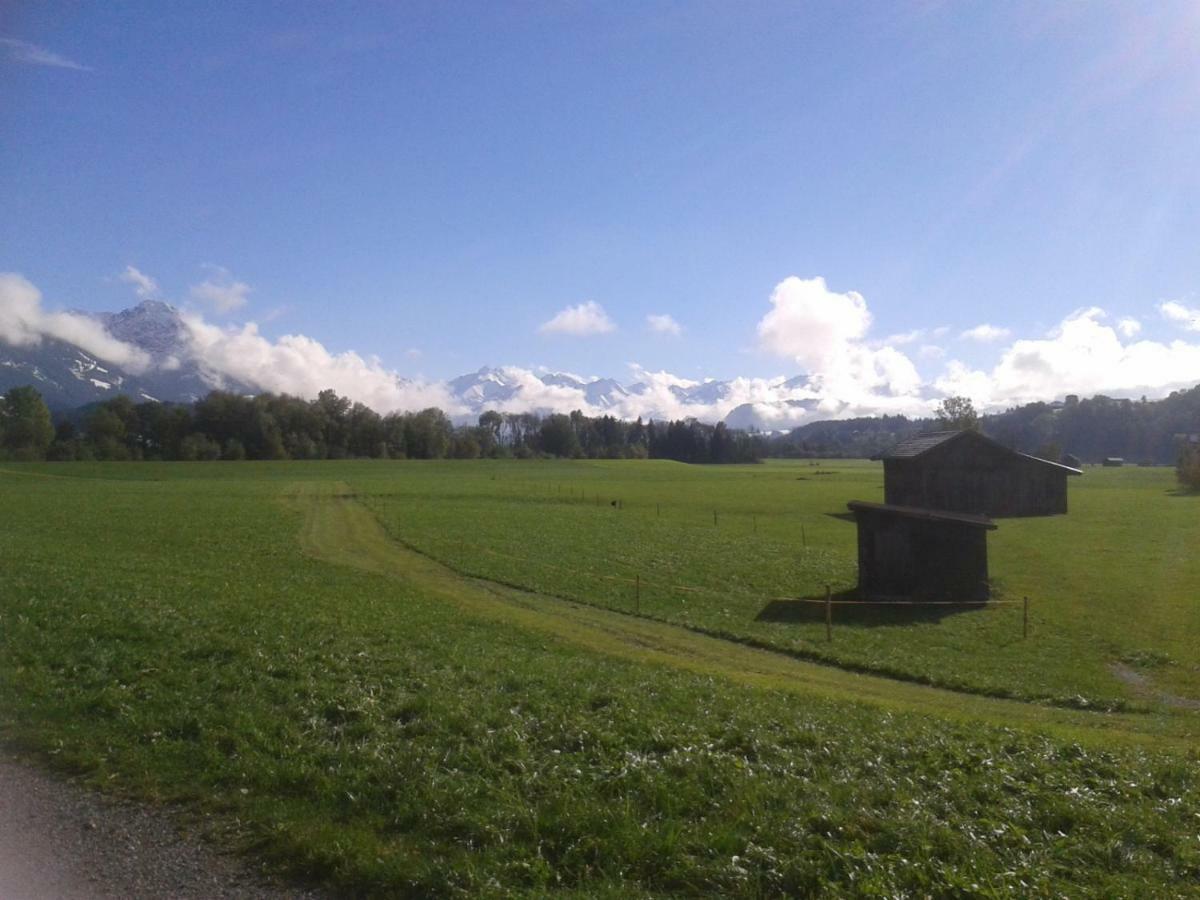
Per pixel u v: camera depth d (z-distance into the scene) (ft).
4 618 58.90
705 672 68.18
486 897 23.75
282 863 26.02
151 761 33.63
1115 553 162.09
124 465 517.96
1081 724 61.31
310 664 49.80
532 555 153.48
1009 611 110.11
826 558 156.87
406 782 31.01
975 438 239.91
